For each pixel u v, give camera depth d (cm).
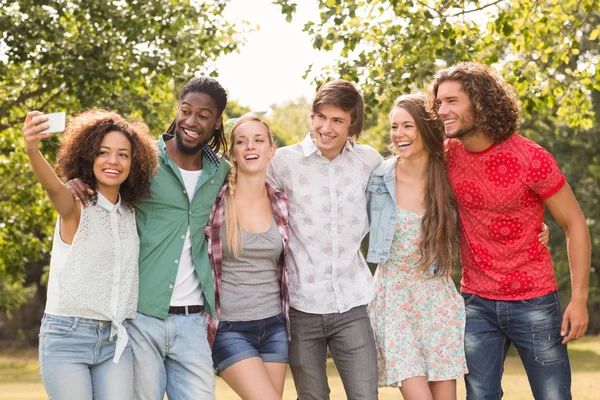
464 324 504
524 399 1137
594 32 942
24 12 1237
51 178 412
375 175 514
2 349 3475
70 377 424
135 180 452
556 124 2305
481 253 495
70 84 1218
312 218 500
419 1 860
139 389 456
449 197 501
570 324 493
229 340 476
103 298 434
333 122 495
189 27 1364
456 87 484
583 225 492
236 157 487
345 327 498
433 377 504
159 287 459
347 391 503
